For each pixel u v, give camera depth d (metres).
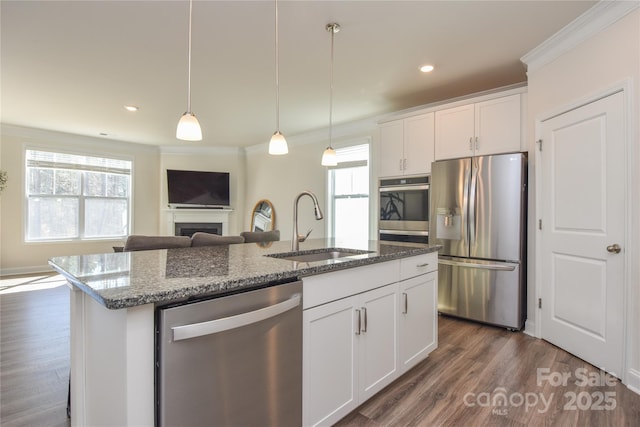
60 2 2.17
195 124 1.91
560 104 2.62
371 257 1.82
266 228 6.69
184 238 2.74
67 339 2.87
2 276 5.36
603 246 2.24
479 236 3.22
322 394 1.56
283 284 1.37
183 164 7.07
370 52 2.87
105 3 2.18
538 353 2.56
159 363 1.02
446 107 3.58
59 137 5.86
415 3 2.19
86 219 6.21
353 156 5.25
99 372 1.21
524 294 3.09
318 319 1.54
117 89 3.75
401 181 3.92
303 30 2.53
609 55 2.18
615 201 2.15
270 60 3.03
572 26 2.41
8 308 3.72
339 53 2.89
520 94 3.10
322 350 1.56
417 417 1.77
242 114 4.69
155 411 1.03
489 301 3.17
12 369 2.33
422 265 2.32
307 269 1.45
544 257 2.81
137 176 6.77
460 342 2.79
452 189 3.39
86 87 3.68
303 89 3.73
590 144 2.34
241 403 1.22
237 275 1.27
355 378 1.75
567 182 2.55
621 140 2.11
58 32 2.54
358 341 1.77
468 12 2.29
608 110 2.19
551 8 2.23
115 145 6.50
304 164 5.98
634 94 2.02
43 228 5.79
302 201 6.00
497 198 3.11
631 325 2.04
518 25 2.44
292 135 5.96
